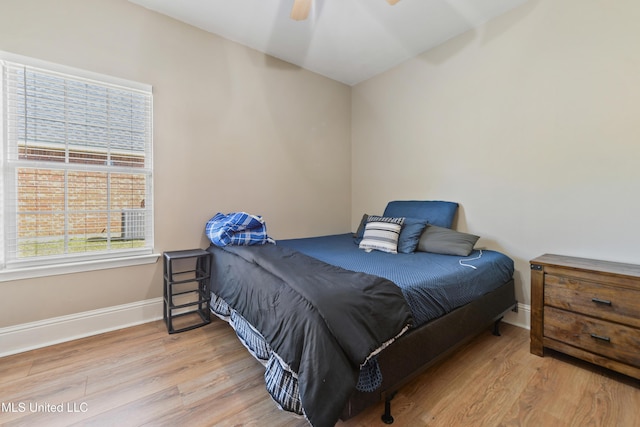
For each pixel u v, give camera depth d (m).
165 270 2.30
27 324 1.85
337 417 1.01
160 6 2.22
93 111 2.07
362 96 3.63
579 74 1.99
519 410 1.36
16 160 1.82
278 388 1.22
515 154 2.32
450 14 2.35
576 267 1.69
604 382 1.57
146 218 2.33
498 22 2.38
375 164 3.51
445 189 2.81
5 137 1.78
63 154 1.97
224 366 1.70
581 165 2.00
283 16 2.35
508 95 2.34
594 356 1.63
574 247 2.05
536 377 1.62
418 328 1.44
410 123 3.10
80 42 1.98
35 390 1.46
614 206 1.88
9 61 1.76
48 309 1.92
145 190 2.32
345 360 1.08
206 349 1.90
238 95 2.74
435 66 2.84
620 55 1.83
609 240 1.90
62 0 1.91
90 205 2.08
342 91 3.66
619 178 1.85
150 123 2.30
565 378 1.61
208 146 2.57
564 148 2.07
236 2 2.18
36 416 1.29
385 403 1.29
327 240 3.08
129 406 1.36
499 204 2.43
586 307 1.66
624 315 1.53
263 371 1.66
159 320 2.35
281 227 3.12
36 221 1.89
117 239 2.20
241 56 2.75
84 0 1.99
